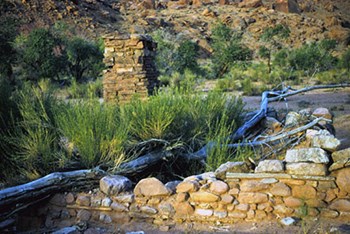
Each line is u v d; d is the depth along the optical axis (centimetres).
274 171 418
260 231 385
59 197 467
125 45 1204
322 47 4888
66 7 8131
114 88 1208
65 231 419
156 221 432
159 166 610
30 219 465
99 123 560
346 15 13075
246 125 769
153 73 1298
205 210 427
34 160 531
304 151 414
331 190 399
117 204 449
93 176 491
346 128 934
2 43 3180
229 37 4753
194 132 644
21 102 629
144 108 615
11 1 7250
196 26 9438
